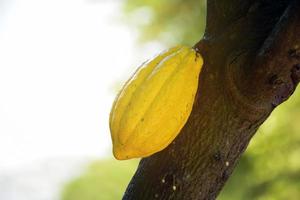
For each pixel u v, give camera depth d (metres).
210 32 1.34
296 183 3.41
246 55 1.28
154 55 1.31
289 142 3.39
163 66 1.28
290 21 1.22
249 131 1.30
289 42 1.23
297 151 3.40
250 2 1.32
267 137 3.38
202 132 1.29
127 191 1.33
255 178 3.46
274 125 3.39
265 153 3.41
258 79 1.26
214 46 1.31
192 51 1.30
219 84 1.29
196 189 1.29
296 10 1.22
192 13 3.70
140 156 1.28
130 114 1.26
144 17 3.83
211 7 1.35
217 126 1.29
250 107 1.28
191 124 1.29
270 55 1.24
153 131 1.26
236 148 1.30
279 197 3.44
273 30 1.25
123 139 1.26
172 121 1.26
